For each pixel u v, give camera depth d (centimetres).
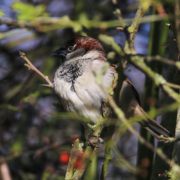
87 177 745
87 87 773
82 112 786
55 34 1028
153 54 662
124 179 962
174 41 579
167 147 591
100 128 586
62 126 1013
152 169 612
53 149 699
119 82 559
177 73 573
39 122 981
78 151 602
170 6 445
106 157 567
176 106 443
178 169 458
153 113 466
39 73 661
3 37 486
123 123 470
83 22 462
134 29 531
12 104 946
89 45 853
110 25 465
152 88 655
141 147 653
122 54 482
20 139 915
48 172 885
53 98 1006
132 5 1017
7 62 1038
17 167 912
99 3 1027
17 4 430
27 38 922
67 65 813
